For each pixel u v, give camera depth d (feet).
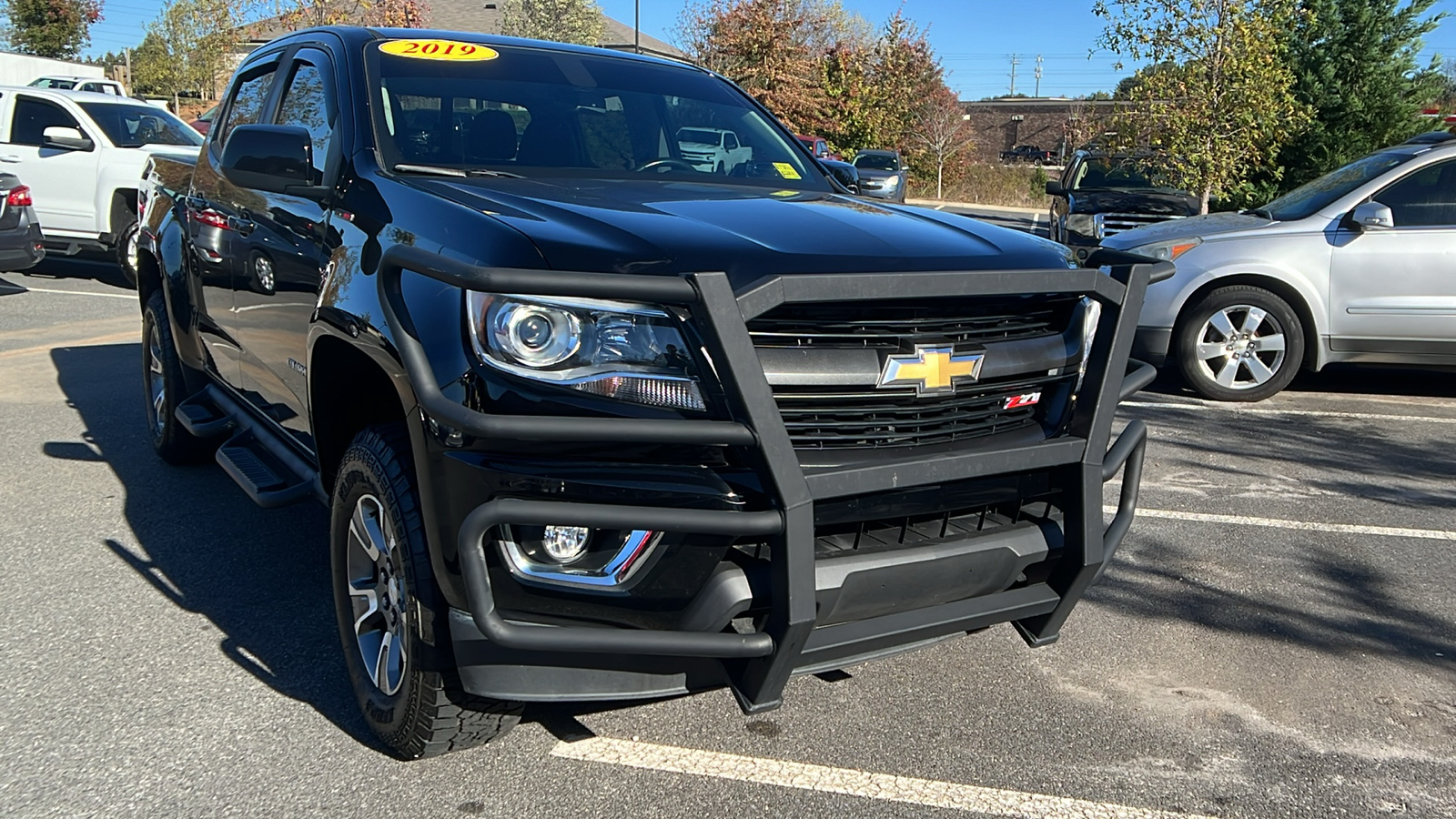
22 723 10.36
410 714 9.32
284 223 12.14
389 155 11.43
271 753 10.00
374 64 12.64
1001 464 8.84
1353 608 13.94
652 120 13.53
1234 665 12.32
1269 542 16.22
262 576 13.97
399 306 8.68
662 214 9.48
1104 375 9.32
